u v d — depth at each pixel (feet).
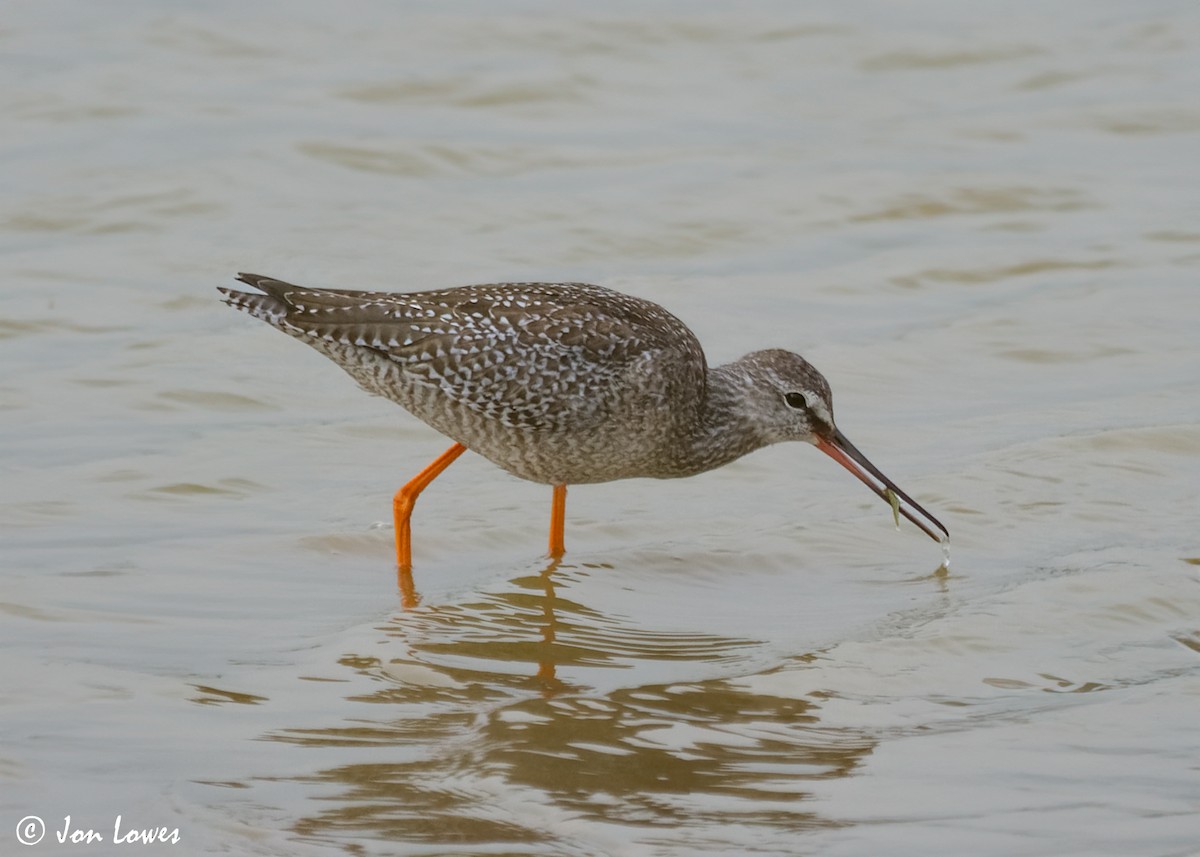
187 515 45.06
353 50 86.53
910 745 31.96
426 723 32.83
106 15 89.76
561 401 42.91
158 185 69.15
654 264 66.28
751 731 32.68
